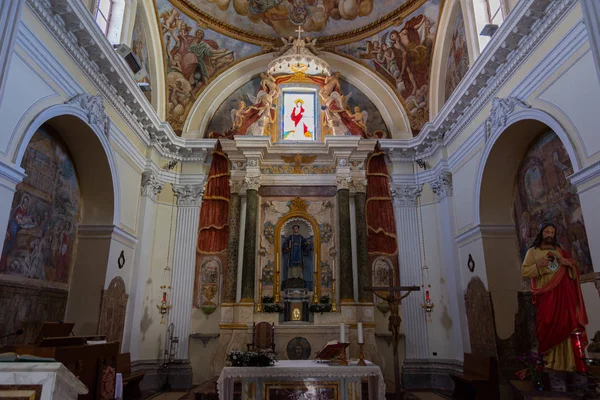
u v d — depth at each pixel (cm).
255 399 706
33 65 719
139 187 1208
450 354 1171
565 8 723
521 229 983
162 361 1187
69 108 818
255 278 1247
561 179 827
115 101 1013
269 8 1382
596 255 632
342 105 1385
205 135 1406
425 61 1362
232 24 1396
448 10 1229
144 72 1100
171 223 1305
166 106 1355
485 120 981
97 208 1020
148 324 1199
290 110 1429
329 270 1275
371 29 1405
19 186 781
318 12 1403
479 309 1020
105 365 659
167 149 1323
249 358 687
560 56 741
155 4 1235
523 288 977
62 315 930
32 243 819
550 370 614
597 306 664
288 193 1339
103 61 898
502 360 938
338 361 724
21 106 688
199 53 1402
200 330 1228
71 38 810
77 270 980
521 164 977
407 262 1284
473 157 1070
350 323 1169
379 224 1320
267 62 1492
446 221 1208
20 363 283
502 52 875
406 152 1359
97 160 980
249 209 1270
